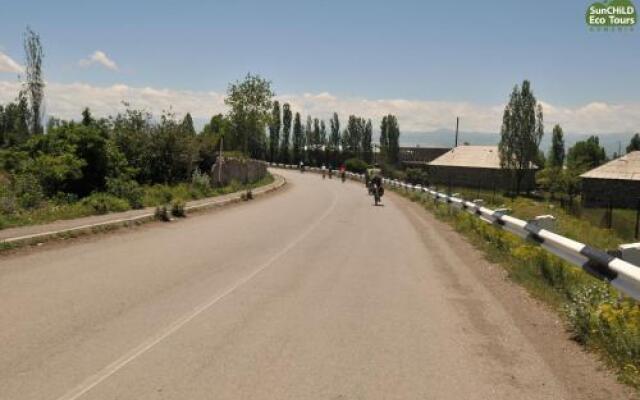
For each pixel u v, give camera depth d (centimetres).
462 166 8831
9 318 764
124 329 727
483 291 1018
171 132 3503
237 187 4034
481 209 1878
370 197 4069
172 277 1068
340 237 1759
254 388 545
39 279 1020
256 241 1608
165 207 2222
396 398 533
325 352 657
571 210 3203
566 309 805
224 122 7494
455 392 553
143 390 532
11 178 2489
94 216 2011
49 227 1638
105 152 2756
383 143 11312
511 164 7506
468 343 710
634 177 5612
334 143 12212
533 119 7438
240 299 908
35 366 590
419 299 946
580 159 7600
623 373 601
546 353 678
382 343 699
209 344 675
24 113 5456
